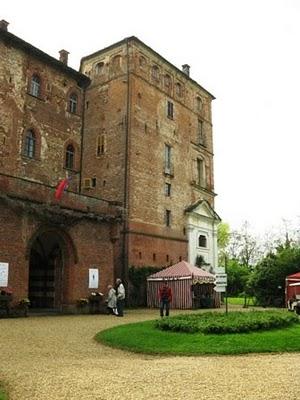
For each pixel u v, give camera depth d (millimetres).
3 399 7129
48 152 31922
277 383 8289
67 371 9336
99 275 27938
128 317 23969
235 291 66062
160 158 39000
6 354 11445
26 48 31047
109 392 7570
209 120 47875
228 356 11805
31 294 27984
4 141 28734
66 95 34312
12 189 23266
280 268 39375
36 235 24391
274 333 14734
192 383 8234
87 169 37719
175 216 39906
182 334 14430
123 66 37906
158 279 34219
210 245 44469
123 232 34188
